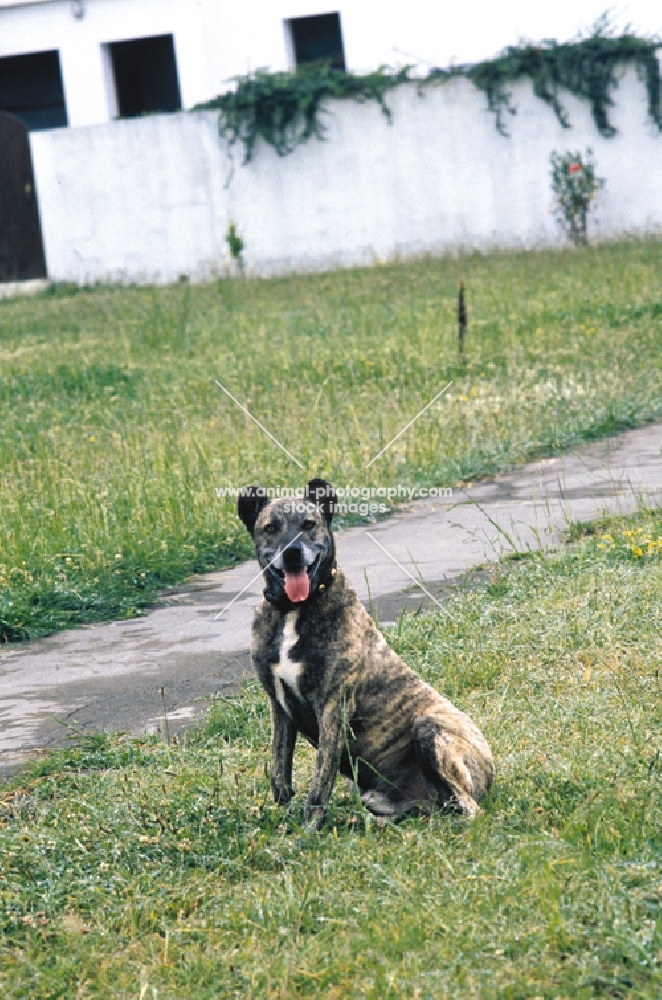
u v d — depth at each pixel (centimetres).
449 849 482
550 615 750
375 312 2081
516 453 1220
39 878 498
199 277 3108
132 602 920
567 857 463
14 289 3112
